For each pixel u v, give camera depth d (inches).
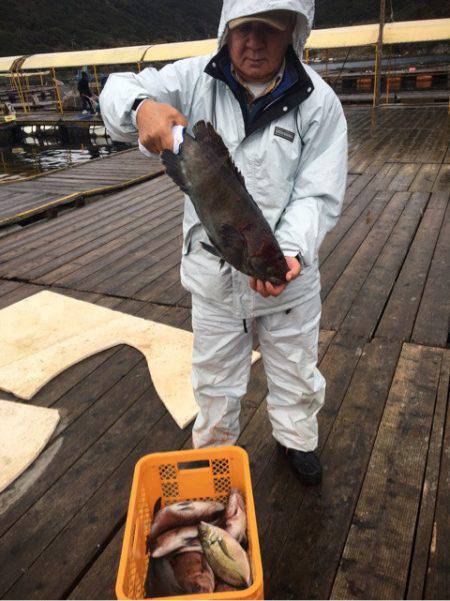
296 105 63.8
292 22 61.2
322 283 169.8
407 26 617.3
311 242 66.1
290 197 71.2
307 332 77.2
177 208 271.4
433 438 99.4
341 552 77.9
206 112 68.2
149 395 119.0
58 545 82.4
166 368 127.3
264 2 56.1
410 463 93.9
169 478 72.6
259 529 82.7
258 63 59.9
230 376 82.9
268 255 59.4
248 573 59.1
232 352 80.3
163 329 146.3
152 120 58.9
